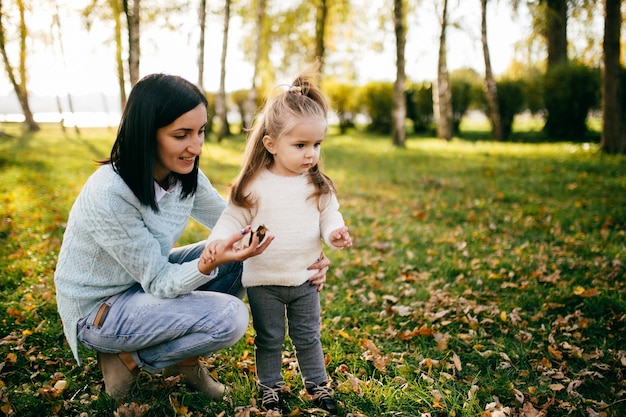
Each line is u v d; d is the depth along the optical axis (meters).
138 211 1.99
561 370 2.66
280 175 2.22
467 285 3.84
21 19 15.70
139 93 1.86
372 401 2.35
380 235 5.19
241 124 24.08
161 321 1.97
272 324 2.25
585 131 15.38
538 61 17.58
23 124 23.69
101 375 2.48
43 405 2.22
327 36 18.34
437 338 2.97
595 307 3.29
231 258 1.82
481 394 2.45
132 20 11.87
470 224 5.67
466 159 11.77
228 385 2.42
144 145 1.88
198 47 15.45
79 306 2.02
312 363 2.32
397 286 3.88
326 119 2.38
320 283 2.28
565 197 6.95
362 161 11.84
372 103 21.62
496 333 3.11
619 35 10.80
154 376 2.37
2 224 4.95
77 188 7.27
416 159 12.02
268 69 19.27
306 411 2.27
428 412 2.30
